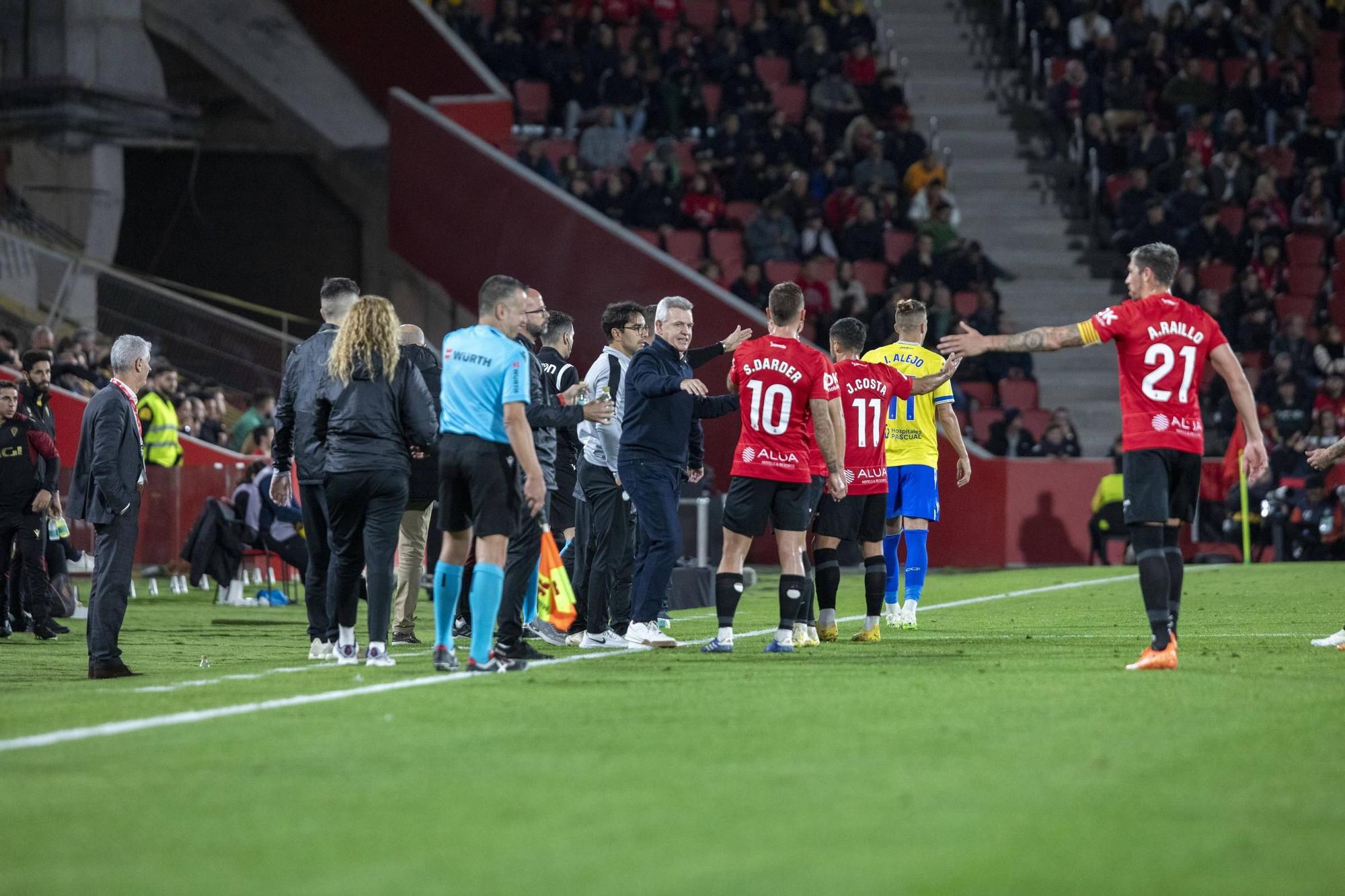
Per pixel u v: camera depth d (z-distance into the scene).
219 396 69.62
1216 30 95.81
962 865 12.87
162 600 53.28
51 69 83.31
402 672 26.42
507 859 13.10
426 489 33.12
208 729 19.83
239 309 104.56
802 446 29.69
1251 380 76.62
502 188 77.75
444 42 88.00
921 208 83.44
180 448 60.31
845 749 17.98
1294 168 89.56
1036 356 83.12
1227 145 88.69
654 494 30.25
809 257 80.69
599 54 89.25
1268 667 26.09
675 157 82.94
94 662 27.75
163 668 29.39
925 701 21.91
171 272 105.00
